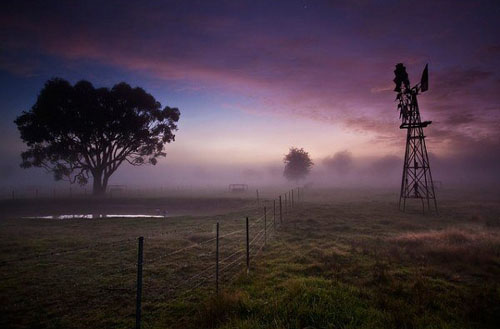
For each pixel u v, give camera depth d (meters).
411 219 19.94
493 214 21.50
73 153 39.16
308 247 12.20
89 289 7.44
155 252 11.34
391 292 6.99
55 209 31.67
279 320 5.26
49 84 35.66
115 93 38.22
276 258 10.51
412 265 9.37
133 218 22.31
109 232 16.03
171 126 44.47
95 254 10.97
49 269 9.08
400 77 26.53
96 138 40.12
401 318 5.42
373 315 5.58
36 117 35.62
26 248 11.83
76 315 6.00
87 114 36.56
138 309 4.71
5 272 8.77
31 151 38.69
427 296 6.55
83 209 31.89
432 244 11.80
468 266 9.08
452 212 23.08
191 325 5.46
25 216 27.77
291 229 16.50
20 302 6.62
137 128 40.19
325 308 5.76
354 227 16.84
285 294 6.55
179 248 11.95
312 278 7.76
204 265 9.62
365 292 6.89
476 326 5.34
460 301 6.45
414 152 25.56
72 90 35.72
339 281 7.82
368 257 10.30
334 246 12.27
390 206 28.14
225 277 8.43
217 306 5.93
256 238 14.09
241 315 5.75
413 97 25.73
